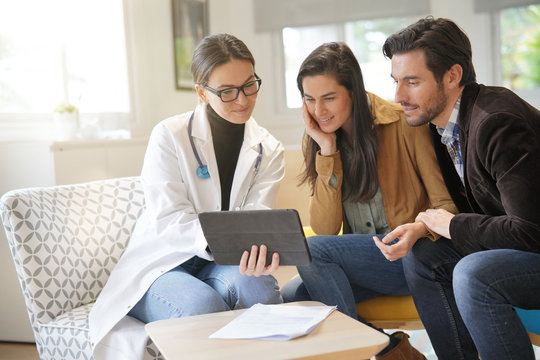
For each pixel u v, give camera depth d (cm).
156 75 399
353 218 209
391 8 439
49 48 337
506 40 423
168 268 192
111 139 308
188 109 434
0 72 310
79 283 208
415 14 435
